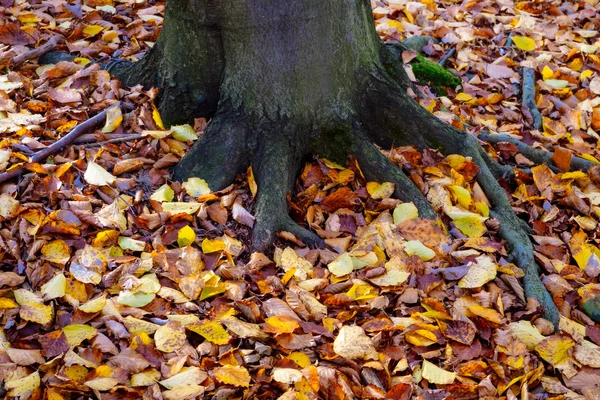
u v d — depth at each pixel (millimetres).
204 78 3812
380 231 3416
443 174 3855
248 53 3602
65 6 5156
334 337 2920
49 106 3949
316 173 3754
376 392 2709
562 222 3936
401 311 3123
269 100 3658
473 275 3256
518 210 3926
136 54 4785
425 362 2869
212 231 3369
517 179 4105
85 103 3998
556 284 3438
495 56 5621
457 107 4727
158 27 5180
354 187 3756
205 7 3578
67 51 4734
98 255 3068
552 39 5980
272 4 3463
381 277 3184
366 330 2955
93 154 3607
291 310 2982
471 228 3570
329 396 2672
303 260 3254
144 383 2623
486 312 3092
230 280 3094
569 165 4273
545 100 5125
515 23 6078
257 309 2941
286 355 2834
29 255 3045
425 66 4977
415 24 5879
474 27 5891
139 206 3420
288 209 3580
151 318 2904
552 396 2896
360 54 3877
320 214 3586
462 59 5426
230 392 2631
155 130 3826
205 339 2854
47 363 2605
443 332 3021
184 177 3594
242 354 2783
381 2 6070
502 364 2938
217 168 3604
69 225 3174
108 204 3387
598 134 4898
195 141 3801
